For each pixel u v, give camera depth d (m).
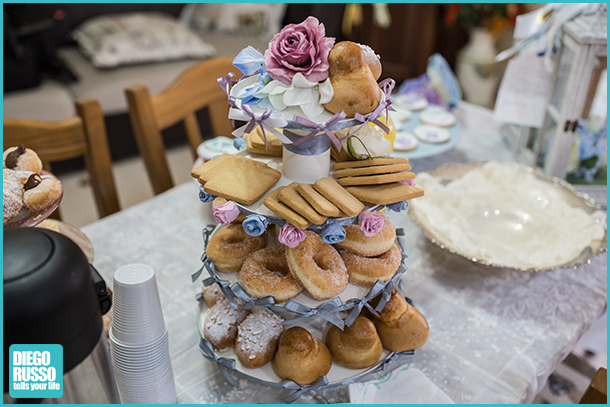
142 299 0.53
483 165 1.11
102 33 2.54
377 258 0.65
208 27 3.05
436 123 1.34
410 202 0.97
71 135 1.11
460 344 0.75
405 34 3.20
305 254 0.60
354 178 0.59
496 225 0.97
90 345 0.45
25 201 0.64
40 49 2.34
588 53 1.02
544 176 1.06
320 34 0.53
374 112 0.54
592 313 0.82
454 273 0.91
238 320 0.69
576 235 0.90
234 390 0.68
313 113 0.54
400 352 0.69
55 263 0.41
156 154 1.26
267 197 0.57
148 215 1.07
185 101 1.30
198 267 0.92
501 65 3.17
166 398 0.61
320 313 0.59
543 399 0.99
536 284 0.88
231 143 1.06
